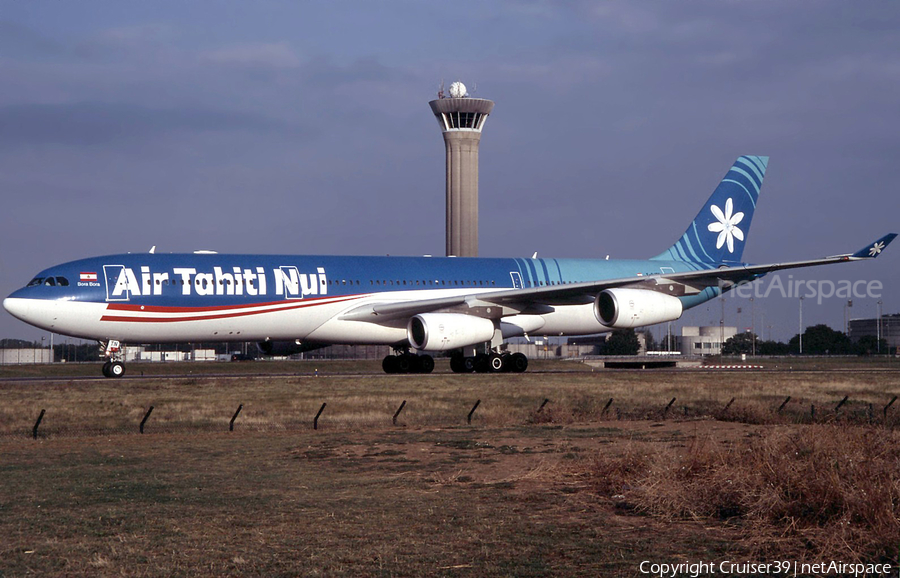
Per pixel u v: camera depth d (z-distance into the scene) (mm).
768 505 17312
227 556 15234
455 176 139750
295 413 38062
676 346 175125
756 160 71875
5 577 14039
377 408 39438
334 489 21375
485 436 30812
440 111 139250
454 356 62875
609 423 34688
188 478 23156
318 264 56906
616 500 19469
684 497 18484
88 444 30156
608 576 14055
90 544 16078
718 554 15234
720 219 71062
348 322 56906
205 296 52781
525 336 65438
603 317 56156
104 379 53469
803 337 161750
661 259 69250
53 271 50938
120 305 51000
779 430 29594
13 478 23281
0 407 39250
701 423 34281
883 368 79188
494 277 62312
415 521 17750
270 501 19906
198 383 50188
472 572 14258
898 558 14672
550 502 19469
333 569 14430
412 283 59281
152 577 14039
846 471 18266
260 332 55062
